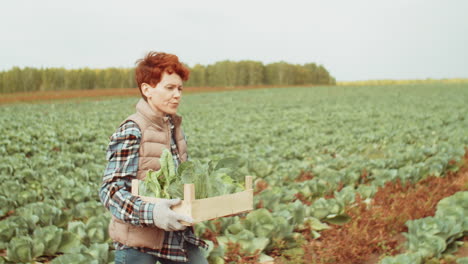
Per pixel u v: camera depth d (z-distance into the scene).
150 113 2.64
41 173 9.79
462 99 40.44
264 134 19.66
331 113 30.73
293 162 10.98
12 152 13.84
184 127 21.73
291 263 5.21
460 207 6.25
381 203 7.26
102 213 6.72
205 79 114.62
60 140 16.91
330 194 8.17
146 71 2.61
